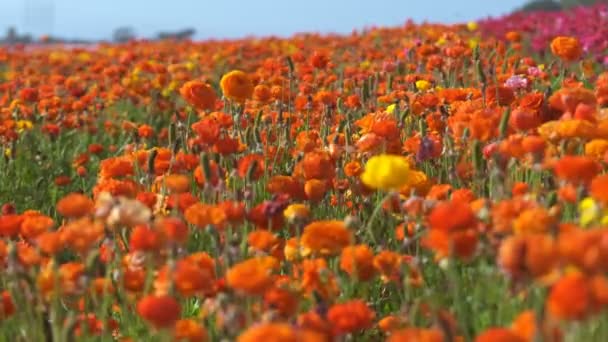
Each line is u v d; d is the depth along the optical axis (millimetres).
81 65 13008
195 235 4074
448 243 2447
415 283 3072
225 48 14797
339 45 13578
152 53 13984
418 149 4012
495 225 2730
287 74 7613
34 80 9875
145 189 4375
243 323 2600
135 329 3172
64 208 2885
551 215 2617
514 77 5465
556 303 1810
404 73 8289
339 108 5926
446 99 5195
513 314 2709
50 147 7996
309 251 3008
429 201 3186
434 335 2141
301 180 3867
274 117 5855
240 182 4289
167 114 9258
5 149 7227
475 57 6398
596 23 12219
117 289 3293
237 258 3023
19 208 6547
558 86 6902
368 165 2758
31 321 2939
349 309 2426
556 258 2012
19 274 2934
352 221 2896
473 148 3590
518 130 3670
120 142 8188
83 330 2893
